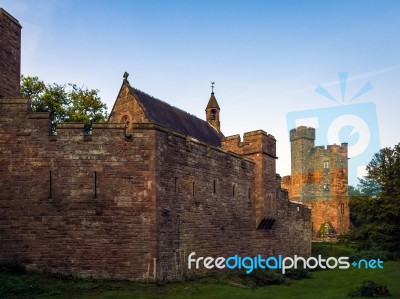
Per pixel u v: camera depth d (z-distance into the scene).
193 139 30.45
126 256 25.25
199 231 30.42
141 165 25.98
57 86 53.28
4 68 27.08
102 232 25.27
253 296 24.67
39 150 25.53
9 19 27.73
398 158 52.28
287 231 43.88
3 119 25.61
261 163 38.59
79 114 52.59
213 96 59.94
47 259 24.86
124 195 25.64
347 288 29.25
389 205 49.03
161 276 25.77
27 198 25.20
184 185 29.11
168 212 27.02
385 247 48.59
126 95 39.12
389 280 30.19
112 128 26.02
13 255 24.84
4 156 25.42
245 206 36.72
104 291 22.48
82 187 25.44
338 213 86.69
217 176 33.12
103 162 25.72
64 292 21.78
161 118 39.56
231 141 40.34
